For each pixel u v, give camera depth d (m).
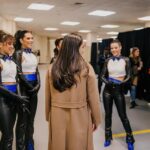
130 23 12.48
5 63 2.38
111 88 3.08
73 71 1.73
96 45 12.66
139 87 6.30
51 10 8.91
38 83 2.88
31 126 2.89
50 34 21.73
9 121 2.35
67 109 1.79
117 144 3.32
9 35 2.42
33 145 2.97
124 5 7.79
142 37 6.30
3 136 2.36
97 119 1.89
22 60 2.70
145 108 5.45
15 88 2.48
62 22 12.48
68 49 1.76
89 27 14.73
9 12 9.45
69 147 1.80
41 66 18.84
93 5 7.89
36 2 7.49
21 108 2.52
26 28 16.02
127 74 3.09
